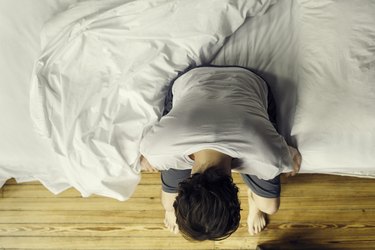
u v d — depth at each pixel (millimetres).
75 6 1354
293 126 1175
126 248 1481
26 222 1540
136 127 1267
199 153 918
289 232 1445
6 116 1351
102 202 1541
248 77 1144
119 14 1301
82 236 1509
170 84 1283
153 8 1276
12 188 1569
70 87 1297
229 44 1309
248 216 1431
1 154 1378
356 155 1115
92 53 1307
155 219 1504
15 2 1364
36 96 1273
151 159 1031
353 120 1104
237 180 1518
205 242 1459
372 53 1163
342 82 1148
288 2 1326
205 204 791
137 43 1279
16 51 1361
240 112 957
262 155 932
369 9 1212
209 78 1105
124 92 1275
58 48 1312
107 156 1259
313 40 1235
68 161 1269
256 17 1320
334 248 1421
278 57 1296
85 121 1270
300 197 1481
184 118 961
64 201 1550
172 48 1268
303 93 1188
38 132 1300
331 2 1251
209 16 1245
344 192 1476
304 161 1170
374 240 1420
